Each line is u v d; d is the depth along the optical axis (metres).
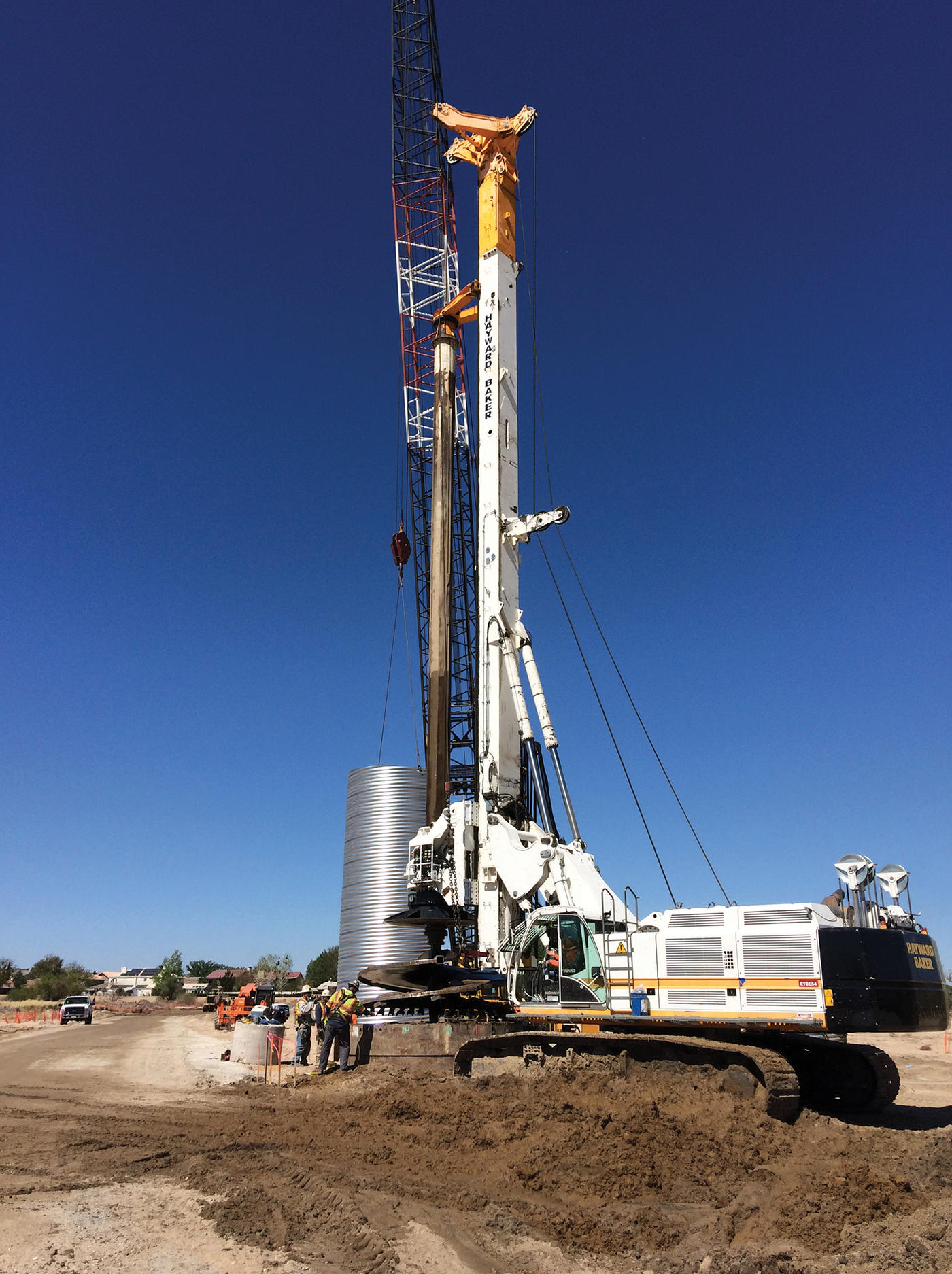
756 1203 9.75
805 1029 13.77
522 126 28.00
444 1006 20.97
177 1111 16.16
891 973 13.79
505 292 27.83
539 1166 11.15
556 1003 16.66
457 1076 17.48
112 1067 24.16
